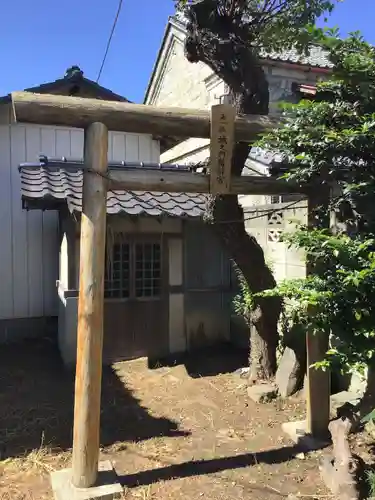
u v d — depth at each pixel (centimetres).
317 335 450
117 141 934
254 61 488
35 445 457
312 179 372
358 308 315
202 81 1051
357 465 366
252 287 584
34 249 870
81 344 372
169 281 758
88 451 371
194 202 743
